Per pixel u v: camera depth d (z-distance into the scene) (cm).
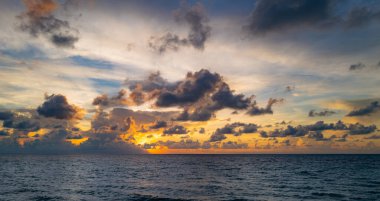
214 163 11544
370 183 4322
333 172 6581
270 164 10662
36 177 4897
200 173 6162
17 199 2742
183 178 4988
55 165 8750
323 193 3309
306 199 2911
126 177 5084
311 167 8606
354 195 3169
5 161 11231
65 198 2814
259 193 3281
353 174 6028
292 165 9888
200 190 3478
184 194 3148
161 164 10375
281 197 3020
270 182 4444
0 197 2844
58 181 4312
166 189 3544
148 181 4441
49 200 2702
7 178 4669
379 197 3030
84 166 8400
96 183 4103
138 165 9438
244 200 2820
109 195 3031
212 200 2797
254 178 5091
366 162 12006
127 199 2800
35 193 3098
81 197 2886
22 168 7194
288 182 4466
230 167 8594
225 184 4134
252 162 12612
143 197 2920
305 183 4328
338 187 3866
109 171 6500
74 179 4641
